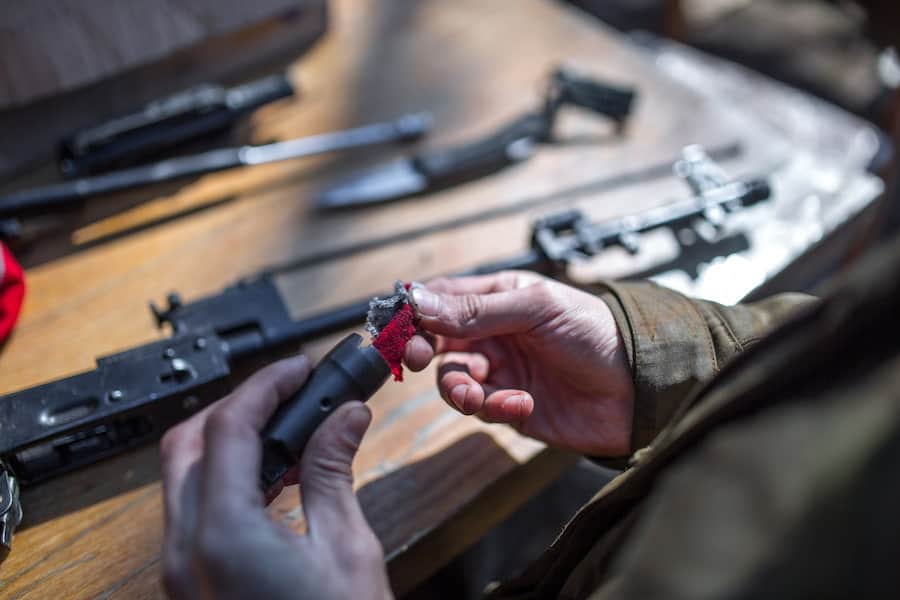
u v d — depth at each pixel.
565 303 0.51
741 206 0.71
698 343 0.50
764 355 0.34
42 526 0.52
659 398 0.50
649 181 0.78
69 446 0.54
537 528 0.74
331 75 0.85
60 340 0.62
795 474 0.28
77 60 0.71
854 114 1.14
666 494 0.32
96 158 0.70
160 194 0.72
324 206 0.72
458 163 0.75
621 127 0.82
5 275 0.59
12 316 0.61
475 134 0.81
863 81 1.17
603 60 0.90
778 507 0.28
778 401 0.31
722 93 1.03
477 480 0.55
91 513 0.53
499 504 0.58
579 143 0.81
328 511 0.40
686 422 0.35
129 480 0.54
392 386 0.60
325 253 0.70
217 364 0.55
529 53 0.90
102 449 0.54
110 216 0.70
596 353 0.52
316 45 0.88
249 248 0.69
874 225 0.97
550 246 0.66
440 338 0.57
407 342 0.49
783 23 1.25
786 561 0.28
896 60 1.12
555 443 0.56
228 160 0.72
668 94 0.86
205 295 0.66
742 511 0.29
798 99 1.07
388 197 0.73
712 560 0.30
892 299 0.27
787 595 0.29
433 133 0.81
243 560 0.36
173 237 0.69
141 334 0.63
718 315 0.52
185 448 0.41
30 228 0.67
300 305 0.66
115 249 0.68
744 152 0.81
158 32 0.75
